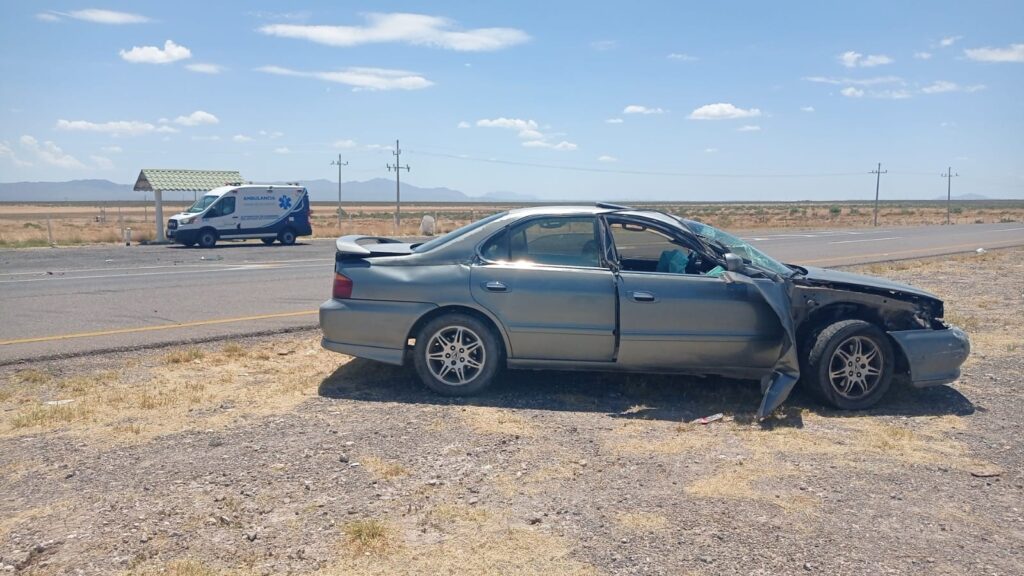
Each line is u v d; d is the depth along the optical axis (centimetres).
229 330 1016
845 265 1983
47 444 566
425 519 449
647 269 759
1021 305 1253
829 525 454
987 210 13212
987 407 700
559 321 693
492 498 480
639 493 493
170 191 3431
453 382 706
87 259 2328
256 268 1980
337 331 718
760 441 596
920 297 716
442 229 4803
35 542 414
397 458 545
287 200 3303
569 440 589
